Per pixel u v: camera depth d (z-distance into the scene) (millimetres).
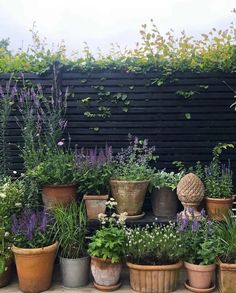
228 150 4371
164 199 4008
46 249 3281
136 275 3309
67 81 4438
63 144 4293
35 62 4434
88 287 3465
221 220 3789
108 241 3334
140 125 4430
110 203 3635
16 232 3387
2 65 4406
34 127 4273
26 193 3871
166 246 3307
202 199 3883
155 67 4355
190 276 3322
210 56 4277
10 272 3566
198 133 4398
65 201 3793
